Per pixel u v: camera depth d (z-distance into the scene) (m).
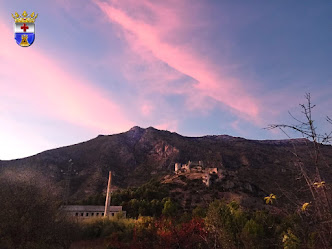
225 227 13.16
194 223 14.64
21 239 16.83
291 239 3.06
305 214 3.01
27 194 18.02
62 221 21.53
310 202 2.90
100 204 74.44
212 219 13.57
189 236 13.57
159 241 16.09
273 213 3.47
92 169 169.62
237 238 12.45
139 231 19.86
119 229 33.09
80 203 73.69
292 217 3.12
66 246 22.16
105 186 142.62
